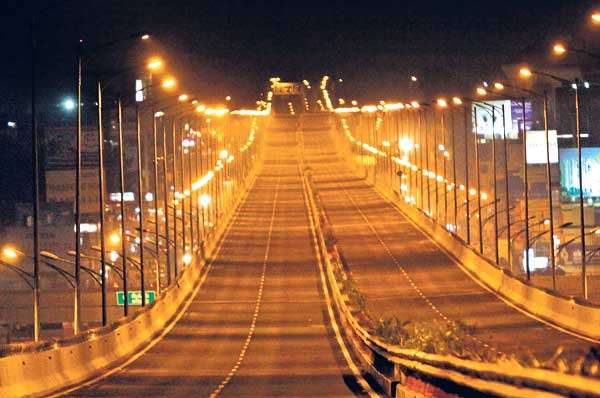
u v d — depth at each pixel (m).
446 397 32.31
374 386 52.53
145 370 67.38
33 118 69.00
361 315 82.75
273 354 77.00
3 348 51.41
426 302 107.38
